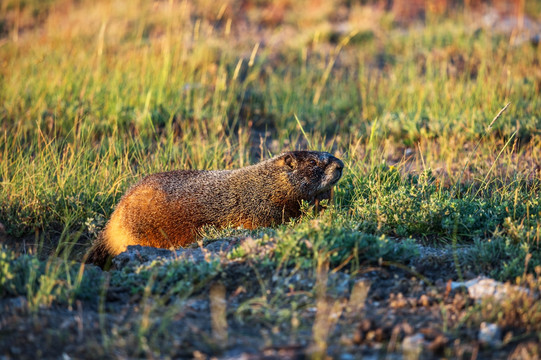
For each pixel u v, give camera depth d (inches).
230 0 1481.3
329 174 529.7
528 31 1119.0
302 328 330.3
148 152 715.4
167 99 870.4
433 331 319.3
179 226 526.6
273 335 324.5
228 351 308.3
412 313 345.4
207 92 916.0
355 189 559.8
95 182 626.2
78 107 826.8
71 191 606.9
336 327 331.0
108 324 335.6
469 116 753.6
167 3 1441.9
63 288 363.3
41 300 345.1
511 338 314.5
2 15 1454.2
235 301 366.9
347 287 371.2
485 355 302.2
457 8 1423.5
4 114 808.9
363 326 322.7
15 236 563.8
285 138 802.8
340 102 900.0
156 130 794.8
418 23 1350.9
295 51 1197.7
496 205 499.2
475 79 968.3
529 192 555.8
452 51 1090.1
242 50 1173.7
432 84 904.3
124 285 390.3
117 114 805.9
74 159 669.3
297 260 387.5
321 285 366.9
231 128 846.5
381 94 915.4
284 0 1498.5
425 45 1154.0
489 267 402.6
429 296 364.5
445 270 405.1
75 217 579.8
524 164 634.8
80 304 353.4
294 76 1065.5
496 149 690.2
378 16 1380.4
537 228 422.9
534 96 834.8
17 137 743.1
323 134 827.4
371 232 476.4
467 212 488.7
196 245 475.2
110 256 543.2
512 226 433.1
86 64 972.6
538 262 390.6
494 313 331.6
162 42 1063.6
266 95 941.8
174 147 719.1
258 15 1418.6
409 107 832.9
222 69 982.4
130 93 880.3
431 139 748.6
